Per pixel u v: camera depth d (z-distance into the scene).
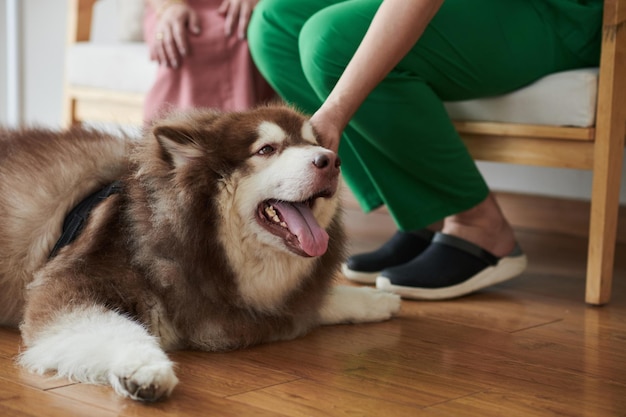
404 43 1.92
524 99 2.32
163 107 2.59
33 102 4.76
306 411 1.39
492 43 2.21
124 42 3.78
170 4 2.90
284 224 1.71
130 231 1.71
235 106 2.87
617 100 2.17
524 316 2.12
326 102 1.92
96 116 3.59
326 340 1.86
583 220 3.28
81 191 1.84
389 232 3.39
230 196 1.69
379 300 2.06
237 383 1.53
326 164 1.67
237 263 1.72
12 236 1.82
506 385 1.56
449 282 2.27
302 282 1.82
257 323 1.77
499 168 3.51
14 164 1.91
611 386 1.57
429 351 1.79
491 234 2.34
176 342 1.74
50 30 4.62
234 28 2.85
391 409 1.41
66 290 1.63
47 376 1.53
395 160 2.25
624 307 2.23
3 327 1.88
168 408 1.38
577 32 2.32
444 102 2.50
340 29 2.13
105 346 1.49
